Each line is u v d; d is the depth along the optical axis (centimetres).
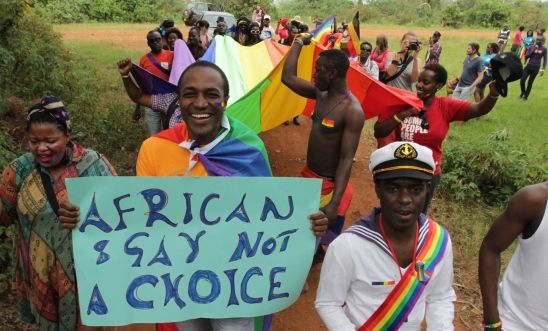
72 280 291
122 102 974
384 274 220
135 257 255
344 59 386
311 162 419
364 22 4312
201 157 276
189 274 260
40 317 305
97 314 255
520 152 709
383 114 505
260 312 268
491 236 245
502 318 249
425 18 4347
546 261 225
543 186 225
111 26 2891
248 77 642
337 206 384
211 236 258
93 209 248
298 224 262
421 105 465
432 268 220
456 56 2169
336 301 229
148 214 253
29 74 832
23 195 282
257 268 264
